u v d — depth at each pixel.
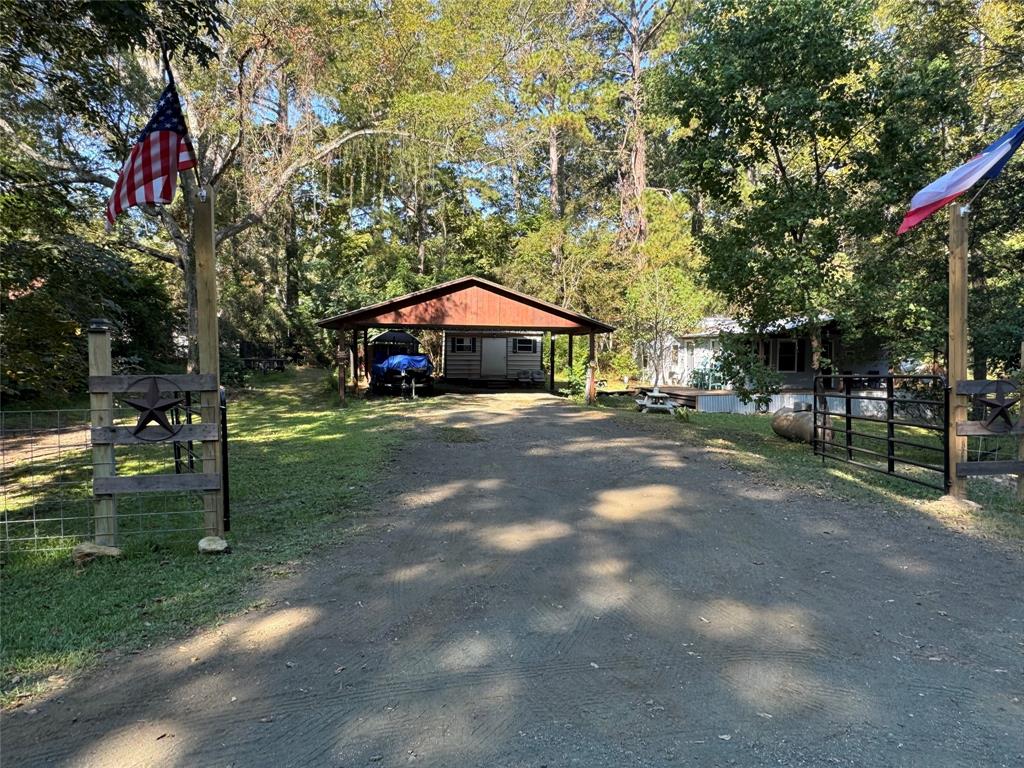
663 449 9.56
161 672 3.01
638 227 25.25
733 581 4.23
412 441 10.23
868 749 2.45
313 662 3.11
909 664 3.12
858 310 10.33
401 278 27.73
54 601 3.77
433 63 20.64
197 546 4.76
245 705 2.74
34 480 7.72
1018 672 3.05
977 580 4.27
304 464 8.20
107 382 4.61
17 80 7.07
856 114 9.84
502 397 20.09
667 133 25.89
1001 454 9.54
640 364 26.44
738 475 7.61
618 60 28.92
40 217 7.88
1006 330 11.08
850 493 6.73
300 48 14.98
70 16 5.55
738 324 12.12
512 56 25.19
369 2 16.88
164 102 5.06
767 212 10.28
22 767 2.34
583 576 4.30
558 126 26.16
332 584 4.12
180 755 2.41
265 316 29.16
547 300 24.12
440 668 3.05
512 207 34.59
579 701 2.77
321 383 24.20
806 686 2.90
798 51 9.74
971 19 12.81
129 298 17.69
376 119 18.84
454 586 4.10
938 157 10.46
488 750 2.43
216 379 4.84
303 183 28.92
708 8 10.43
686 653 3.21
